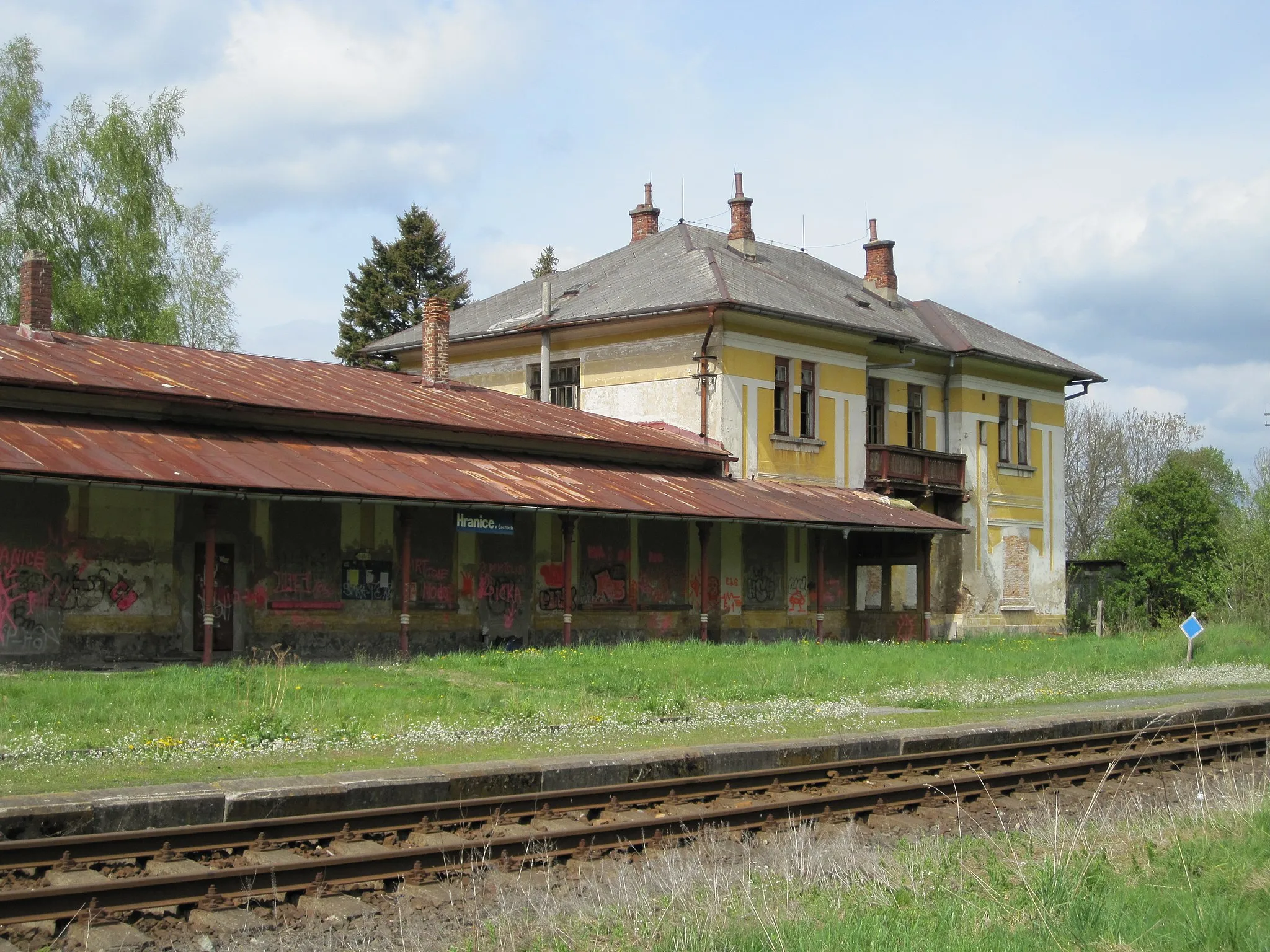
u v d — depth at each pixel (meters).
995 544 44.53
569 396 38.12
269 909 8.45
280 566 24.86
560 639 29.44
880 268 46.00
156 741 13.70
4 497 21.53
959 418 43.69
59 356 25.00
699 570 32.81
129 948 7.63
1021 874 8.46
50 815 9.41
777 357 36.41
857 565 37.66
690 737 15.48
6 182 44.34
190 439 23.67
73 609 22.20
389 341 42.72
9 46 44.94
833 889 8.58
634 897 8.38
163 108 46.94
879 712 18.53
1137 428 80.19
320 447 25.62
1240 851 9.41
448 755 13.69
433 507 24.86
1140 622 48.66
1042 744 15.91
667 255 39.78
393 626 26.44
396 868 9.23
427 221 69.31
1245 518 40.28
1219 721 18.55
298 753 13.55
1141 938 7.34
